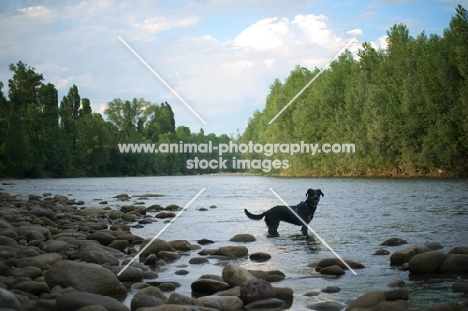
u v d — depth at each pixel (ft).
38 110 305.53
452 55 158.10
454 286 22.27
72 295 19.93
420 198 79.20
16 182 211.82
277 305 21.13
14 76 327.67
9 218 53.11
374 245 36.29
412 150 174.60
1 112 303.89
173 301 20.51
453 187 107.14
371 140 186.70
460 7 157.79
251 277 24.30
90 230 44.60
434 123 164.66
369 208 64.34
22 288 22.56
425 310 18.97
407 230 42.70
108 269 25.41
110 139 345.10
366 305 19.51
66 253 32.83
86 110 369.71
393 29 196.44
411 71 177.88
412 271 26.13
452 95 157.28
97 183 199.00
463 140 154.92
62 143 302.86
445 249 32.19
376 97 184.34
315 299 21.90
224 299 21.22
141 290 21.74
